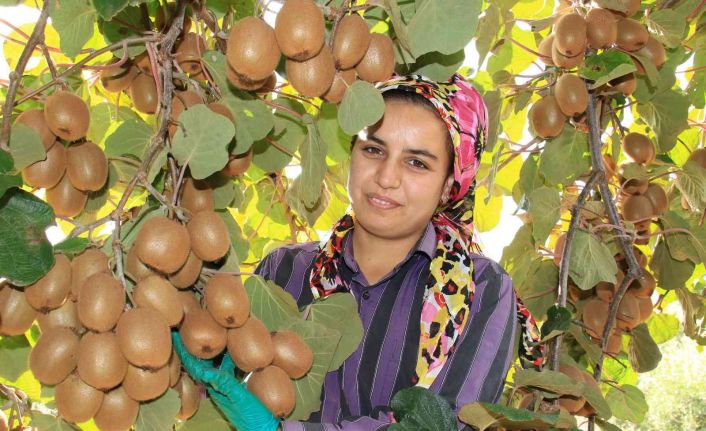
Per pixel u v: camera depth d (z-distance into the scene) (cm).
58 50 180
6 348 173
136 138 184
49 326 143
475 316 206
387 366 211
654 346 291
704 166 303
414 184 199
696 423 841
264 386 161
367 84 165
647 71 260
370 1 172
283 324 180
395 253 214
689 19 301
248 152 190
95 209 180
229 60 156
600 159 261
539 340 231
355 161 202
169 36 166
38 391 196
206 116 154
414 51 175
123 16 181
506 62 304
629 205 289
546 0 315
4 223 136
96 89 225
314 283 218
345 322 192
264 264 235
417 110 197
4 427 159
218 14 212
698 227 271
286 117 215
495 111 278
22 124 146
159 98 162
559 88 259
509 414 169
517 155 312
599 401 214
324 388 213
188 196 177
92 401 138
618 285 285
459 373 198
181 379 166
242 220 302
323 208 271
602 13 257
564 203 262
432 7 174
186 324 153
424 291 213
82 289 135
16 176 130
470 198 235
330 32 178
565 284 242
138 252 141
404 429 173
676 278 299
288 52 155
